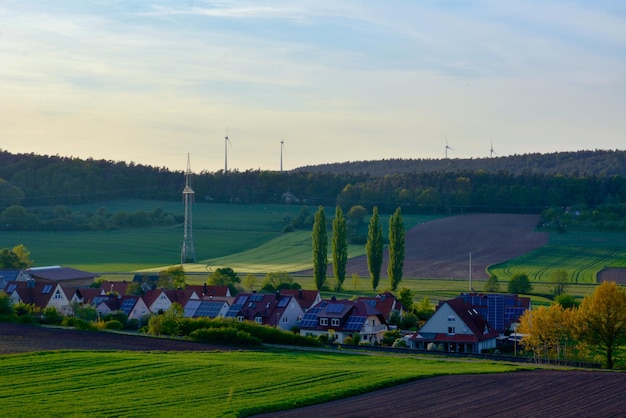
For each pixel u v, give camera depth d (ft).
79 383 245.24
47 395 228.63
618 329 362.74
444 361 327.26
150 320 383.86
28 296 534.78
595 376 278.05
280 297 509.35
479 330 430.20
